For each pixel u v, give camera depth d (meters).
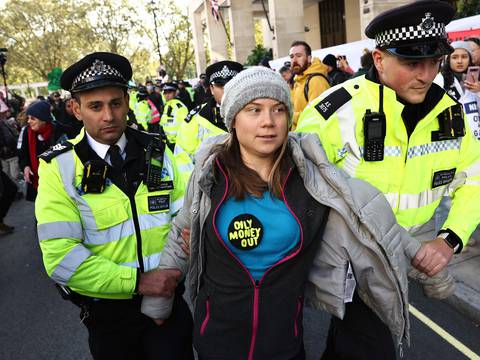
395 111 1.67
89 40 37.69
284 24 15.98
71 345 3.13
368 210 1.34
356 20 19.20
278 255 1.34
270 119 1.27
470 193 1.79
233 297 1.36
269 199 1.35
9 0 36.38
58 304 3.79
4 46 37.19
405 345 2.78
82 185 1.62
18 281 4.38
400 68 1.60
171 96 10.30
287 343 1.40
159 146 1.81
